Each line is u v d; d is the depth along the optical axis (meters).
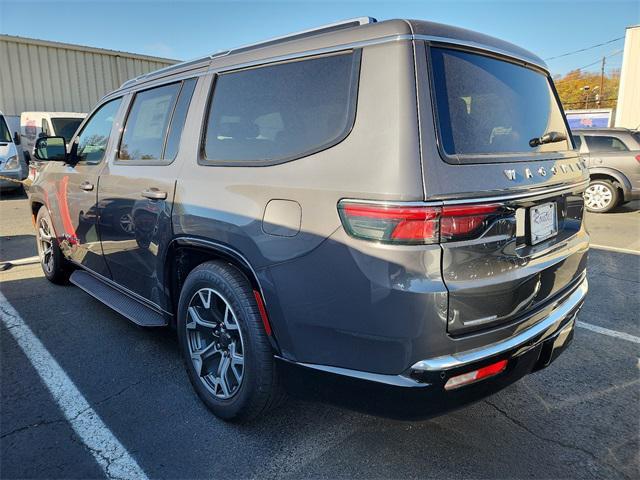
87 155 3.93
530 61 2.59
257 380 2.33
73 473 2.22
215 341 2.64
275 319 2.19
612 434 2.54
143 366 3.21
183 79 3.00
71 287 4.82
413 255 1.79
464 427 2.59
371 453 2.38
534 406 2.80
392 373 1.89
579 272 2.68
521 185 2.08
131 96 3.48
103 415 2.66
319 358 2.07
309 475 2.22
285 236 2.11
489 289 1.92
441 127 1.92
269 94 2.39
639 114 17.52
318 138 2.12
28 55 13.89
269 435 2.51
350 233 1.90
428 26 2.04
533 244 2.18
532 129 2.44
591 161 9.64
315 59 2.24
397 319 1.83
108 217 3.47
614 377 3.15
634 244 7.04
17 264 5.71
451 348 1.87
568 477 2.22
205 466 2.28
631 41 17.27
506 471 2.26
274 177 2.21
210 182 2.53
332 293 1.97
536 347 2.19
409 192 1.78
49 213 4.51
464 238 1.85
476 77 2.16
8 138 11.54
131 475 2.21
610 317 4.20
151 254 3.03
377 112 1.93
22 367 3.19
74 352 3.40
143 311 3.33
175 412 2.70
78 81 14.92
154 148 3.09
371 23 2.10
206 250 2.59
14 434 2.49
